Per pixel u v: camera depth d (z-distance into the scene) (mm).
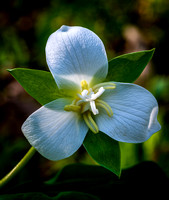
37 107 628
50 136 329
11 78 665
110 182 401
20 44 702
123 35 751
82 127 339
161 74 715
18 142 574
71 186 397
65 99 337
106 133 335
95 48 332
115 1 789
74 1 756
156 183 402
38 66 676
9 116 608
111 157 333
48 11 756
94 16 751
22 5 785
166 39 773
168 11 802
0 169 534
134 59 338
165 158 524
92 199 373
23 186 390
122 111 336
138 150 473
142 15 803
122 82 340
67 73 331
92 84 342
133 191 398
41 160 559
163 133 551
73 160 539
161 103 618
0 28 744
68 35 330
